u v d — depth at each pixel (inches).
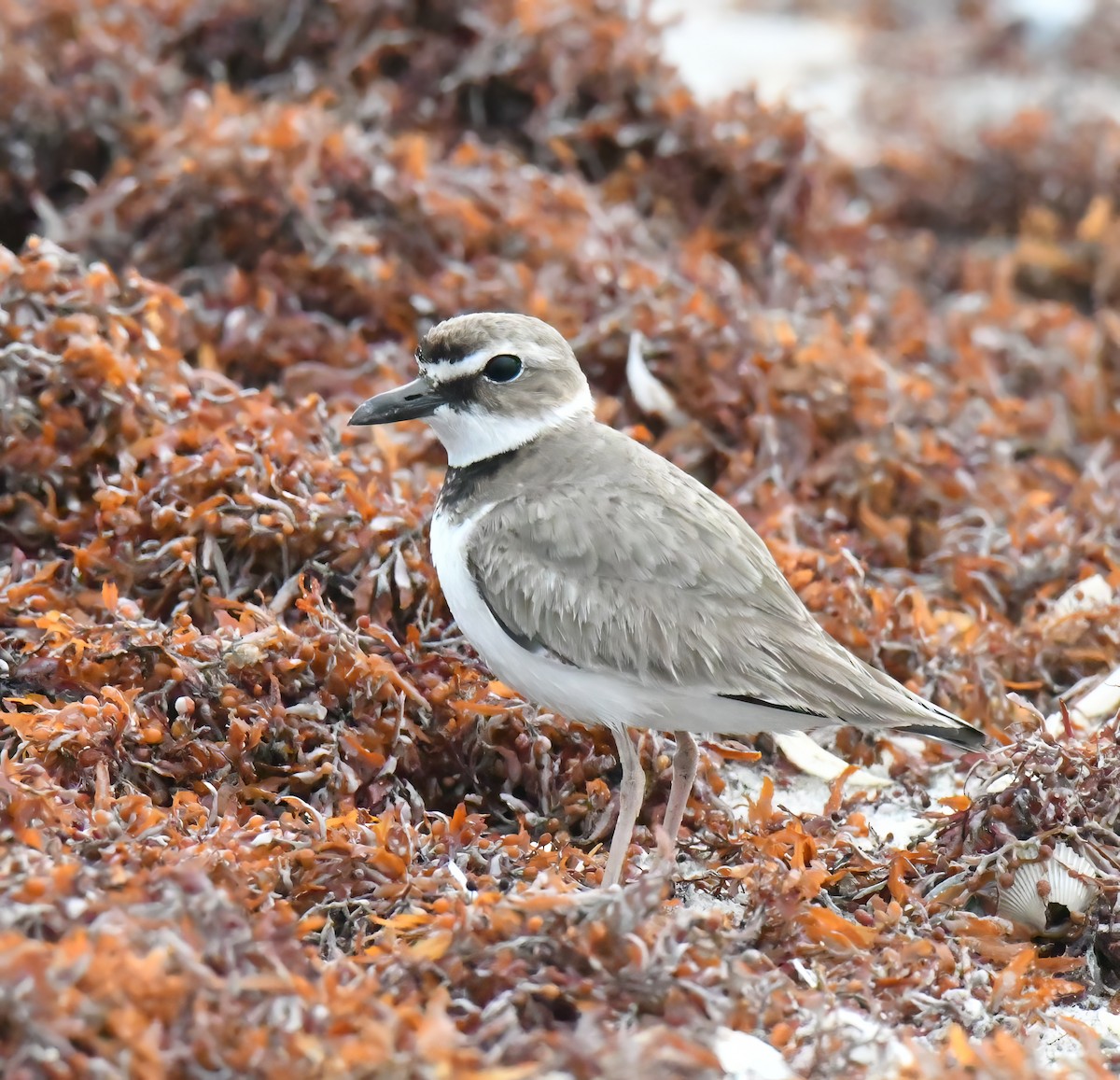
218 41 669.3
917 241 730.2
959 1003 309.7
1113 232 717.9
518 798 390.0
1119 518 512.4
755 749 432.8
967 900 356.8
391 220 572.7
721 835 371.9
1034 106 852.6
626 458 364.8
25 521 435.2
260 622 388.5
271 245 554.3
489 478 365.7
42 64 619.5
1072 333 625.9
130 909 275.6
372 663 378.3
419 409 368.8
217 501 414.0
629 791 350.9
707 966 293.7
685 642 343.3
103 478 434.0
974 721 436.8
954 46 1005.8
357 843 332.5
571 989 283.4
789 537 478.3
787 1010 294.8
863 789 415.8
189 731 364.8
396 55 674.8
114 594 389.7
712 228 658.2
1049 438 577.3
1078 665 456.4
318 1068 249.4
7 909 271.6
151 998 255.3
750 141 655.8
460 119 670.5
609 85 663.8
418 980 288.4
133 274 493.4
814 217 669.9
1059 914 351.3
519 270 549.6
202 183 549.3
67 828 313.4
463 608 359.3
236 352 528.7
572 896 297.4
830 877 353.7
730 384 526.0
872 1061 286.5
